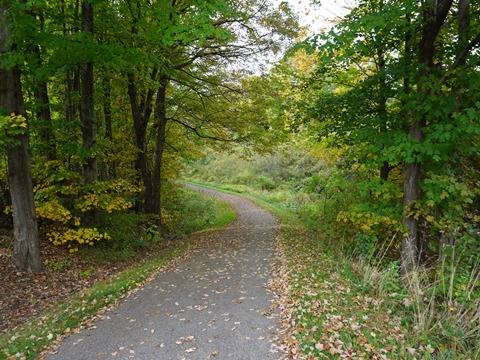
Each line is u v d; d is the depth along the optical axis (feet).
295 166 126.31
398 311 18.29
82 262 30.17
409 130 27.09
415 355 14.12
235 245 39.88
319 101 32.60
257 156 143.33
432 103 22.30
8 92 24.02
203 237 48.21
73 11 34.83
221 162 162.20
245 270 28.17
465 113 21.66
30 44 24.22
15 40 22.65
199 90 46.62
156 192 48.83
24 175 25.58
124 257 34.19
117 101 49.37
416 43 26.55
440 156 22.45
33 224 25.99
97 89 42.86
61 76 39.45
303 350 14.26
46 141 33.45
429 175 23.57
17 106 24.48
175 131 57.62
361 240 28.37
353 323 16.15
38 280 24.98
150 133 54.24
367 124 27.73
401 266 24.25
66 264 28.55
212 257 33.88
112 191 39.17
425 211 23.71
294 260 29.30
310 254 31.42
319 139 33.65
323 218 44.80
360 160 30.32
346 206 34.83
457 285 18.44
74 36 24.11
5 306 20.99
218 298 21.59
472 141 23.08
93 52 24.77
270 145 50.11
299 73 36.58
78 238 29.86
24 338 16.57
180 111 51.37
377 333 15.51
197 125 52.49
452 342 15.53
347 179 38.50
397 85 27.63
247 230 52.49
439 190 22.95
